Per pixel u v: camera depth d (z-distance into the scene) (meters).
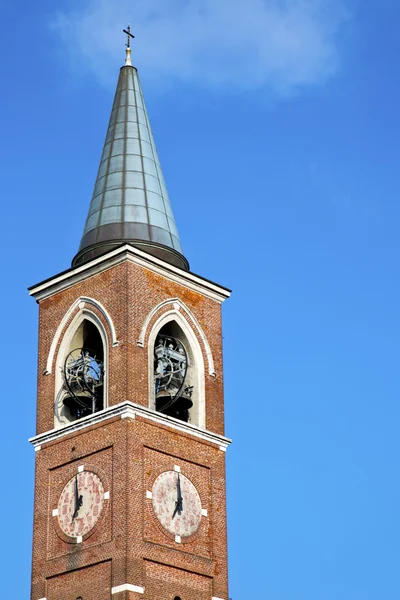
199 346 77.94
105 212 79.81
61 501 72.81
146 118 85.25
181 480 72.88
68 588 70.19
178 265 79.31
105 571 68.75
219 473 75.31
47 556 72.00
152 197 80.94
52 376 76.94
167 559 69.94
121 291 75.00
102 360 76.88
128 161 82.00
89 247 78.75
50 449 74.69
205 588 71.50
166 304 76.81
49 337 78.19
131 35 88.50
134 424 71.56
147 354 74.25
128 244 75.50
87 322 77.25
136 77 87.06
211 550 72.75
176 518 71.56
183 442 73.94
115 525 69.31
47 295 79.56
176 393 74.75
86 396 75.12
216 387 77.88
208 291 80.06
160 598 68.75
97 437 72.38
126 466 70.12
